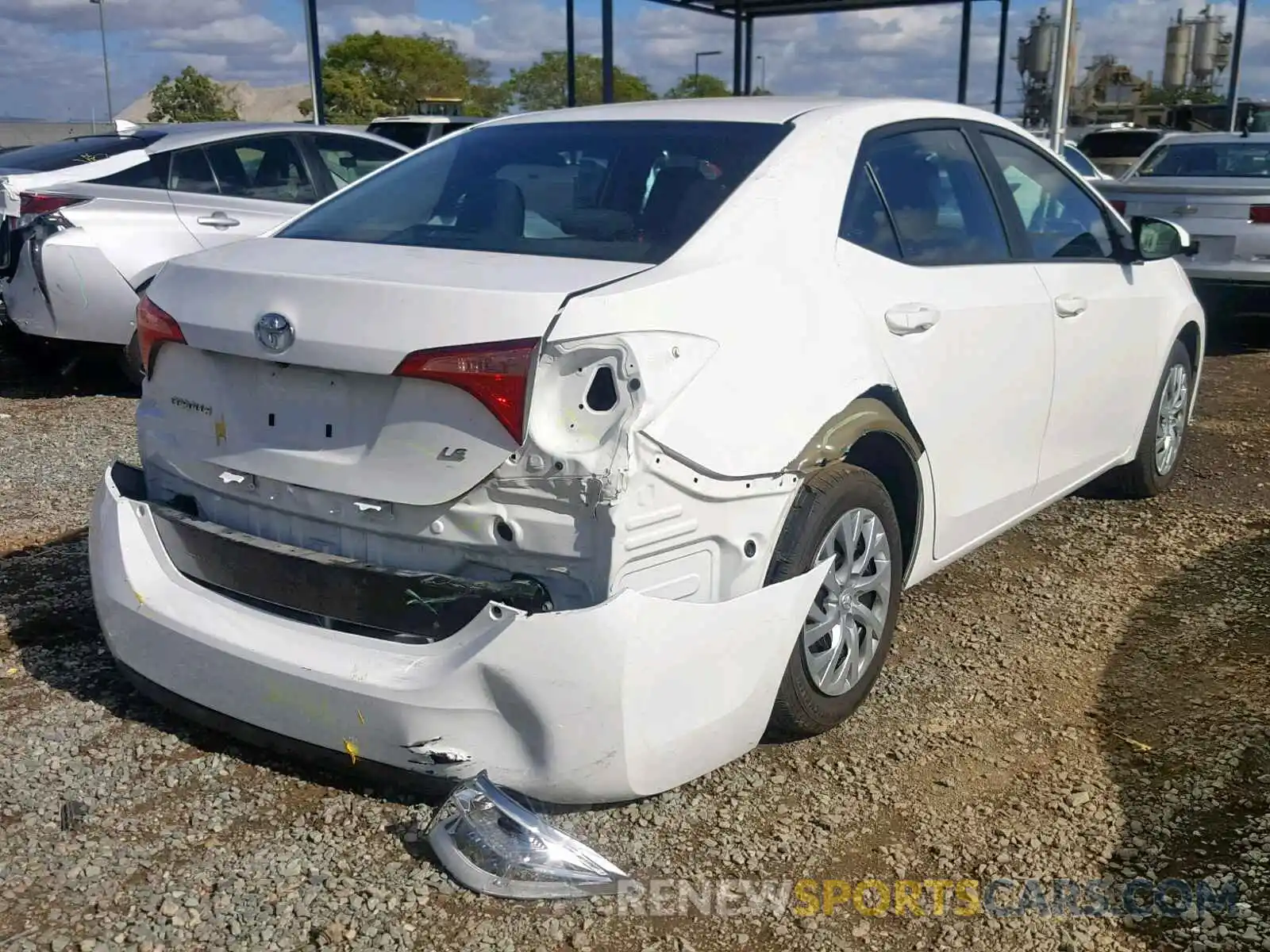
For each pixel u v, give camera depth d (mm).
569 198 3443
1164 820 3074
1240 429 7449
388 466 2811
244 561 3076
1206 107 27562
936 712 3664
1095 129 22219
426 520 2797
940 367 3709
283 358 2887
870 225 3627
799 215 3344
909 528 3779
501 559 2754
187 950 2547
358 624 2914
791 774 3277
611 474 2596
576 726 2645
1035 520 5566
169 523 3252
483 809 2732
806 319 3172
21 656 3904
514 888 2711
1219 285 10172
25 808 3043
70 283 7418
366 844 2914
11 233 7504
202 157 8047
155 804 3078
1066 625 4352
